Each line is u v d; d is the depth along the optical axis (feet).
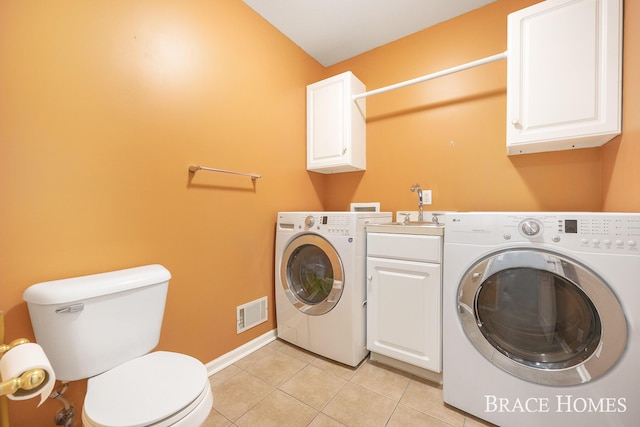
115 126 3.97
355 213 5.32
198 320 5.06
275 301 6.67
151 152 4.39
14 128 3.15
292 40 7.20
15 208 3.17
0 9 3.06
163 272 3.97
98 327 3.27
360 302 5.48
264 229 6.42
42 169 3.34
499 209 5.82
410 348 4.95
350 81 6.86
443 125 6.47
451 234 4.17
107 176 3.89
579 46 4.26
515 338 3.85
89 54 3.71
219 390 4.78
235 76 5.74
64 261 3.51
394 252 5.07
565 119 4.38
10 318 3.13
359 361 5.50
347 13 6.24
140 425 2.43
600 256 3.24
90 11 3.72
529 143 4.67
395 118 7.14
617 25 4.03
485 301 4.06
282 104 6.91
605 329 3.20
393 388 4.82
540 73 4.54
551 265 3.46
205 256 5.18
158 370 3.23
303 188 7.61
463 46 6.22
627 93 3.88
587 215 3.34
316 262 6.15
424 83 6.73
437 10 6.13
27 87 3.23
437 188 6.52
